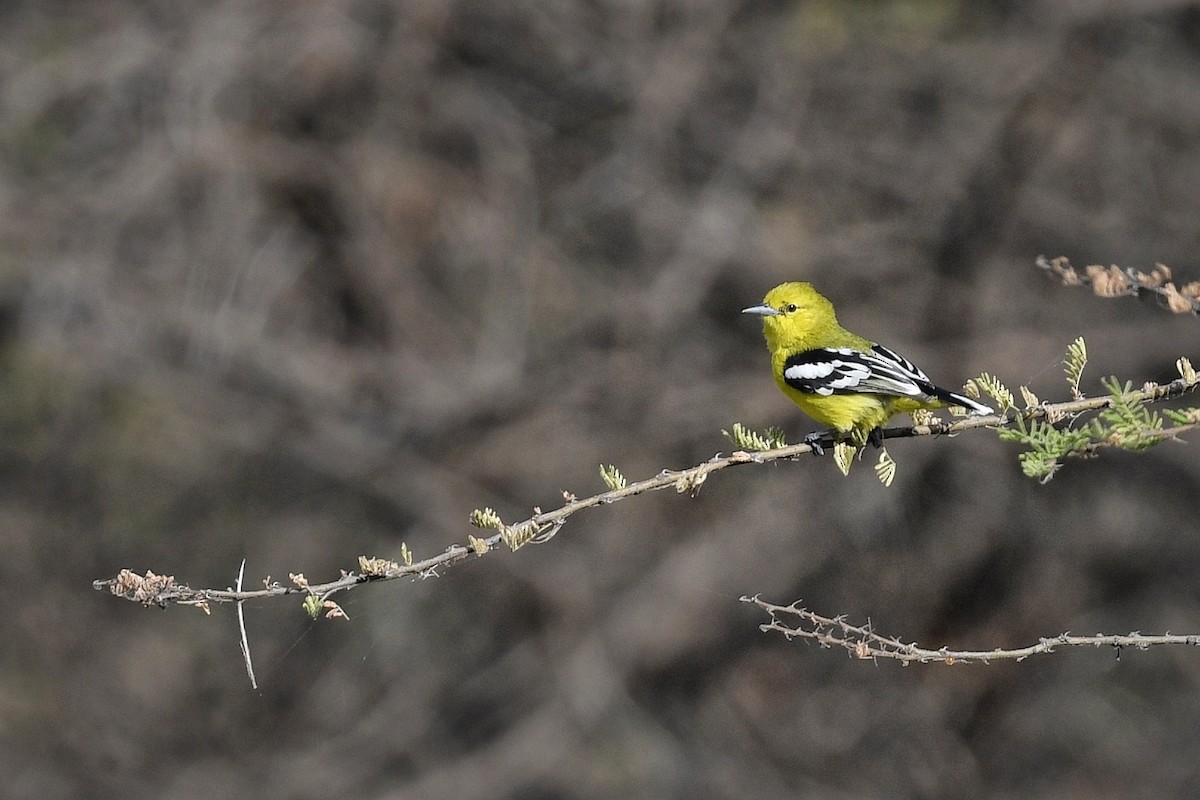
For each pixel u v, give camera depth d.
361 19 18.67
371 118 18.69
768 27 19.16
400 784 18.75
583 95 19.41
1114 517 18.53
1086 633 18.47
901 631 18.22
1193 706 18.64
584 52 19.23
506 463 18.50
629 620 18.45
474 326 19.02
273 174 18.42
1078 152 18.77
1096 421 6.76
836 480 18.14
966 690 18.28
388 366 18.73
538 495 18.33
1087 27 18.19
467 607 18.94
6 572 19.11
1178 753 18.45
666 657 18.64
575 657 18.62
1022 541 18.36
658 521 18.42
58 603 19.19
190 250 18.61
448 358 18.84
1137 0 18.03
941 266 18.28
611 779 18.41
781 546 18.33
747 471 18.33
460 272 19.08
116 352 18.17
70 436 19.20
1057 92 18.30
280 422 18.58
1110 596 18.69
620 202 18.88
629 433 18.30
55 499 19.30
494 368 18.34
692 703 18.73
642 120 18.94
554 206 19.16
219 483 19.39
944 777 18.11
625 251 19.08
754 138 18.73
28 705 18.84
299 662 19.23
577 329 18.61
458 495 18.45
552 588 18.61
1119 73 18.67
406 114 18.77
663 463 18.20
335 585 6.57
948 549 18.23
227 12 18.38
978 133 18.39
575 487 18.23
